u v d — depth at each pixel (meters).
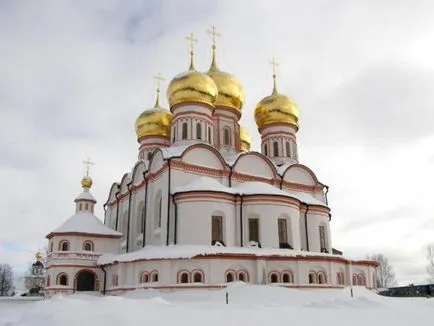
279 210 37.81
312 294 28.89
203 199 35.91
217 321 15.37
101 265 40.38
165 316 15.93
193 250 32.00
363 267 38.22
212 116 46.66
